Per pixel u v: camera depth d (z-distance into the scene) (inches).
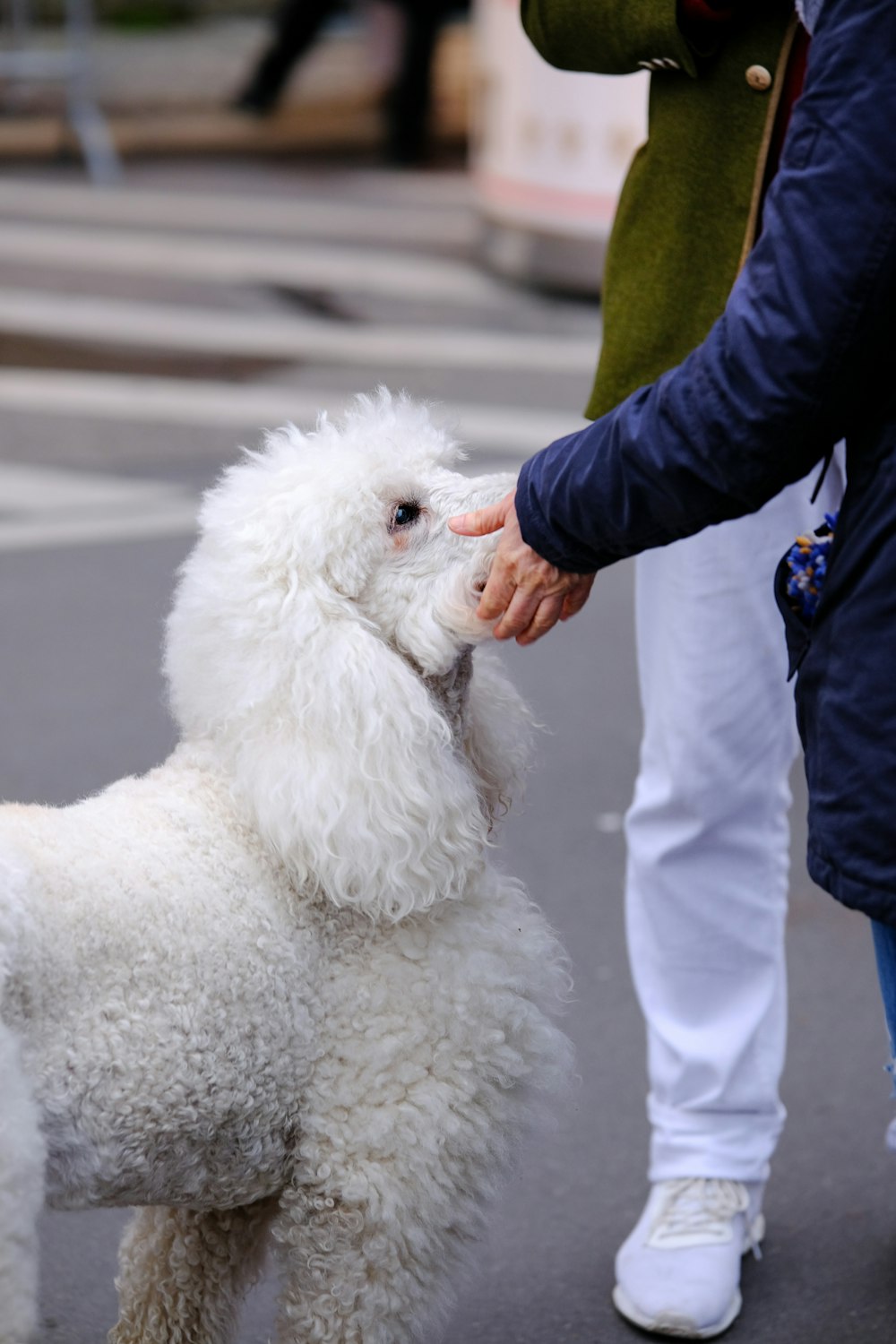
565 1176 126.6
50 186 509.4
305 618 83.2
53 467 292.5
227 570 85.9
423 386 340.5
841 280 68.8
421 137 573.3
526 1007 89.3
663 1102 115.5
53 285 406.9
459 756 93.1
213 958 79.0
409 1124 84.2
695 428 73.7
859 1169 126.4
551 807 188.1
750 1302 111.6
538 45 108.1
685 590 108.7
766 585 108.3
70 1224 119.3
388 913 84.0
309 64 711.1
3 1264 69.7
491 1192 89.5
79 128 525.0
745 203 100.5
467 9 554.9
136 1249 97.7
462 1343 107.3
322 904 84.8
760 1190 116.0
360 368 352.2
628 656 234.1
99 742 197.8
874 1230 119.1
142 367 348.8
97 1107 75.9
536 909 97.7
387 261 441.7
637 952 117.3
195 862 81.3
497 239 425.1
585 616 249.4
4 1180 69.8
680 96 102.0
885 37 67.7
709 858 113.4
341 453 88.7
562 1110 133.4
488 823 96.0
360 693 82.5
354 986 84.7
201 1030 78.2
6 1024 73.0
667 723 111.5
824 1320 109.4
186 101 635.5
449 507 88.7
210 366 351.6
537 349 371.9
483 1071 86.7
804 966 157.5
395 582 88.2
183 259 434.9
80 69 532.7
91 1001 75.9
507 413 322.7
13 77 555.8
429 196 524.7
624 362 106.1
